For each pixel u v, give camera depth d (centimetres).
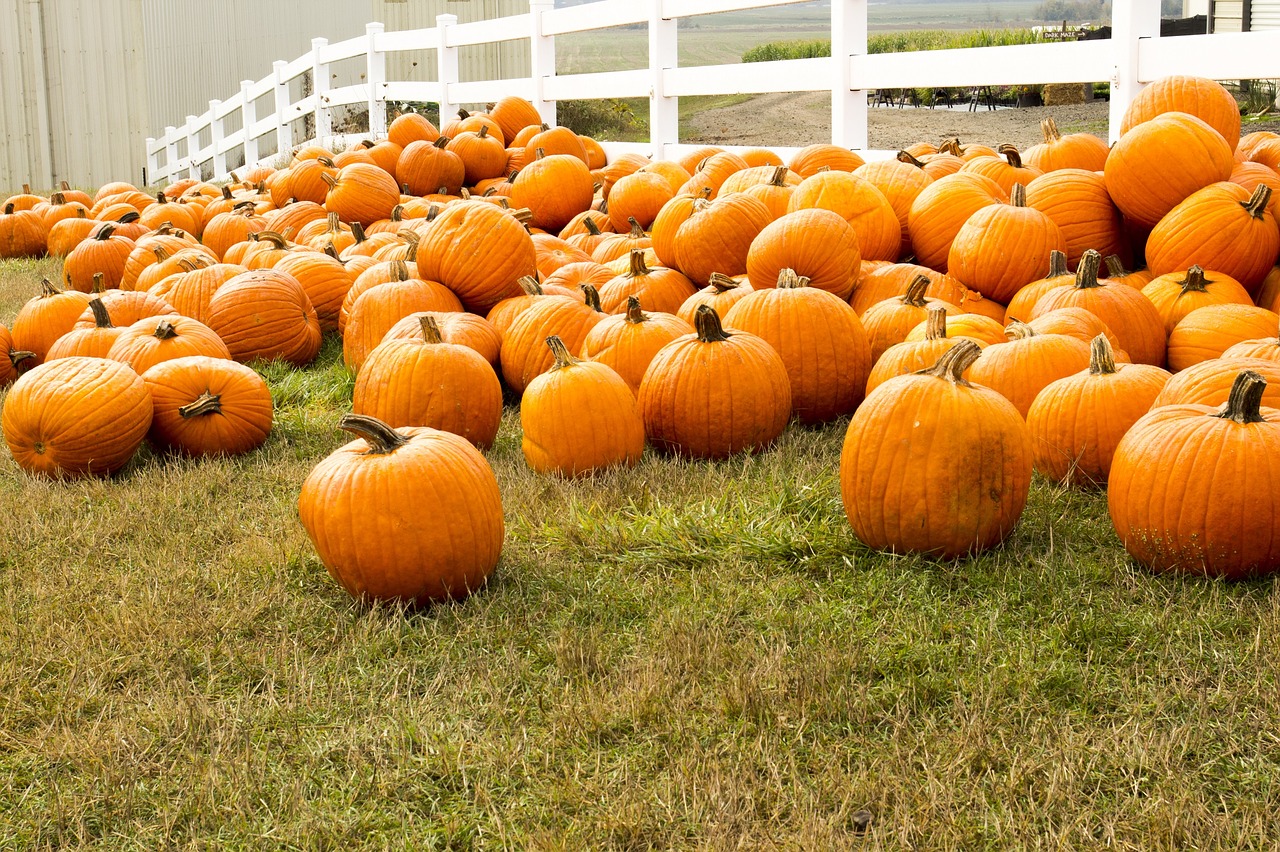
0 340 599
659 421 450
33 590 344
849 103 856
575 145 1002
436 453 331
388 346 476
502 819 236
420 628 318
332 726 271
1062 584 320
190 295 649
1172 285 495
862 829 229
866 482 342
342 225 870
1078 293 471
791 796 239
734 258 577
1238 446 314
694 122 2495
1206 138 521
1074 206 555
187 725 268
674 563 352
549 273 669
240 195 1156
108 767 254
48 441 447
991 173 615
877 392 349
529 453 436
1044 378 416
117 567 364
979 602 317
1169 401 372
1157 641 289
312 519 328
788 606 321
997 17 9188
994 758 247
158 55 2161
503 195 912
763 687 274
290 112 1822
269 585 344
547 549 367
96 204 1188
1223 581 321
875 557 348
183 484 437
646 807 235
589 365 438
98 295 595
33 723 277
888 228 580
